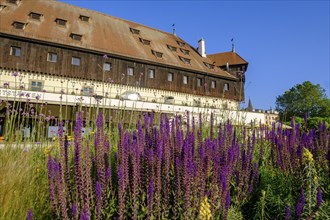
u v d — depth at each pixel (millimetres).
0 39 24000
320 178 3279
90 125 5848
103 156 2863
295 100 72625
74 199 2619
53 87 25688
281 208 2936
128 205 2576
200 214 2340
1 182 2754
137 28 38844
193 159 2721
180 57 36906
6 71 23938
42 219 2725
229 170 2953
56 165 2303
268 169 4020
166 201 2457
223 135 3844
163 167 2705
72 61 27141
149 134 3143
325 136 4289
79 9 34656
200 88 36188
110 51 29109
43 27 27250
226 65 44906
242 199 3105
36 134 5375
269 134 5289
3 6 27234
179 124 4188
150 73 32219
